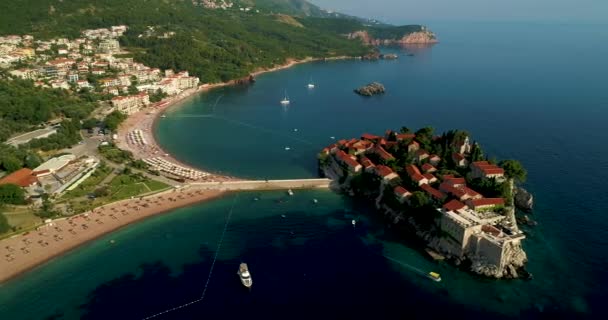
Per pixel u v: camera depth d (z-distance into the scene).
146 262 183.12
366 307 157.88
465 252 180.88
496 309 157.12
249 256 186.88
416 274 175.50
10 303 160.38
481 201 194.12
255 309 156.50
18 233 198.62
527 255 186.25
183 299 161.62
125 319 152.12
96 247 193.12
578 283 169.88
